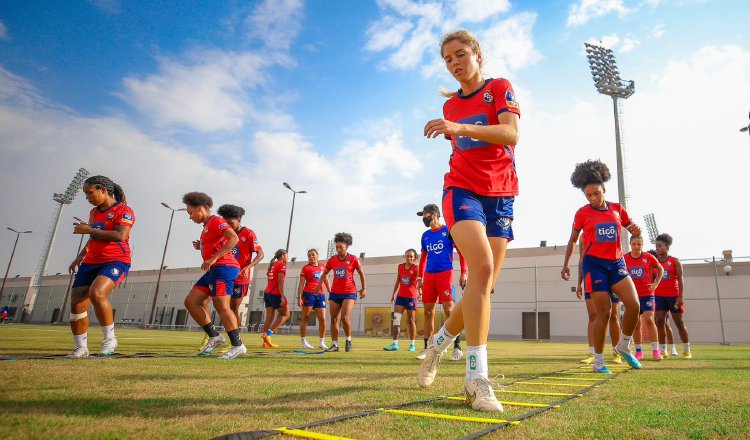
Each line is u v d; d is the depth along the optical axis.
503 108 2.45
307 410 1.82
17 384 2.27
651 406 2.11
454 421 1.66
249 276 7.75
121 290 39.28
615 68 23.72
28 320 42.59
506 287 29.06
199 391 2.26
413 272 9.10
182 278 47.19
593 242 4.72
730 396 2.49
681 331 8.20
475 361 2.06
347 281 8.05
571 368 4.66
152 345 7.41
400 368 4.07
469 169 2.49
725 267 24.48
